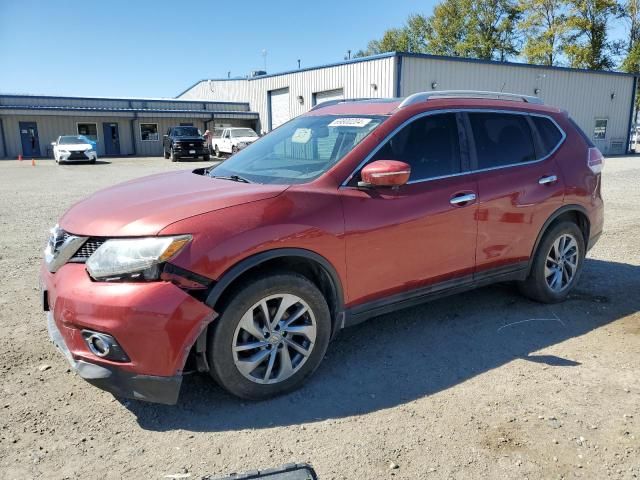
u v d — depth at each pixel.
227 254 2.78
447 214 3.67
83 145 28.41
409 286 3.61
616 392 3.16
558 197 4.38
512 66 27.52
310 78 30.42
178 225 2.74
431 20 57.62
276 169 3.64
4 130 34.84
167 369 2.69
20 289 5.06
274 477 2.24
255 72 42.19
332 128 3.83
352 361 3.59
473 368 3.48
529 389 3.20
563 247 4.61
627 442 2.68
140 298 2.61
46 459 2.54
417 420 2.88
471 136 3.96
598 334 4.02
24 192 14.09
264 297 2.95
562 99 30.02
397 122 3.62
